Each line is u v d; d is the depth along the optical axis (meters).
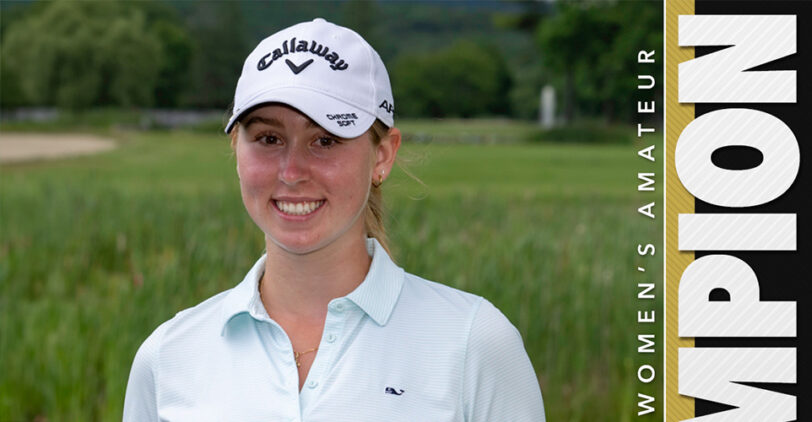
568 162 29.92
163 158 29.73
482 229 8.71
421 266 5.19
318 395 1.43
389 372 1.43
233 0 97.62
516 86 100.25
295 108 1.40
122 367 3.86
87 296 5.98
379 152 1.59
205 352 1.55
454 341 1.45
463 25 185.12
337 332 1.47
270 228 1.48
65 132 57.19
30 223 8.77
